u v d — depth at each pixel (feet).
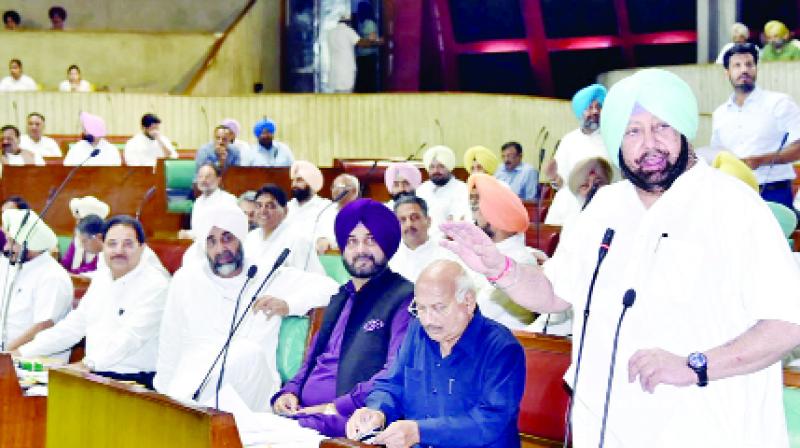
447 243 8.71
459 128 44.96
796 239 19.51
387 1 53.42
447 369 11.32
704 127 46.85
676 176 8.23
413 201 19.30
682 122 8.06
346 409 13.01
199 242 16.55
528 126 46.65
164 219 32.68
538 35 69.97
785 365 11.70
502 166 34.81
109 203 32.40
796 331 7.63
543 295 8.76
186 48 50.44
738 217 7.98
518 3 69.82
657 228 8.18
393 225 13.97
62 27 51.67
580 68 70.69
